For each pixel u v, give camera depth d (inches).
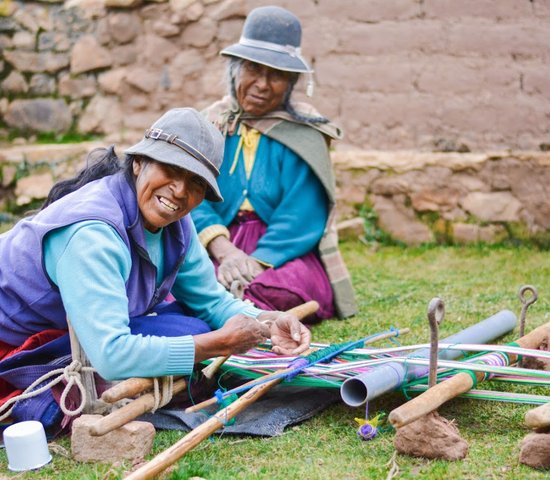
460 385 118.9
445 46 261.3
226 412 118.3
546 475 110.9
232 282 181.0
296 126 196.9
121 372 117.7
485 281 220.8
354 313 196.2
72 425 123.3
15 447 117.3
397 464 115.4
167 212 121.5
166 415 132.0
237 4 279.6
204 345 121.4
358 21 267.7
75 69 295.7
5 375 127.2
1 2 295.7
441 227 264.2
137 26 289.9
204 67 286.2
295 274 188.1
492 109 259.8
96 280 117.8
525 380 130.8
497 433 125.8
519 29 254.5
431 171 262.5
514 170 257.1
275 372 131.2
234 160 196.2
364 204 269.4
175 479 110.9
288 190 195.0
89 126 297.1
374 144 271.9
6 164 286.0
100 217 119.7
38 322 128.8
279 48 187.2
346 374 130.3
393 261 248.7
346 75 271.1
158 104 291.9
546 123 255.9
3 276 126.7
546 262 239.5
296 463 117.1
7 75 298.8
